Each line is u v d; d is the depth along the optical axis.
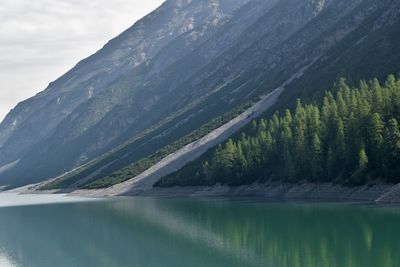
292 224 92.06
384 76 177.75
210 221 106.56
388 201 111.50
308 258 64.94
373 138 125.62
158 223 110.81
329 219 93.50
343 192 129.00
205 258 70.06
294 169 152.25
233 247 76.69
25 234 109.19
